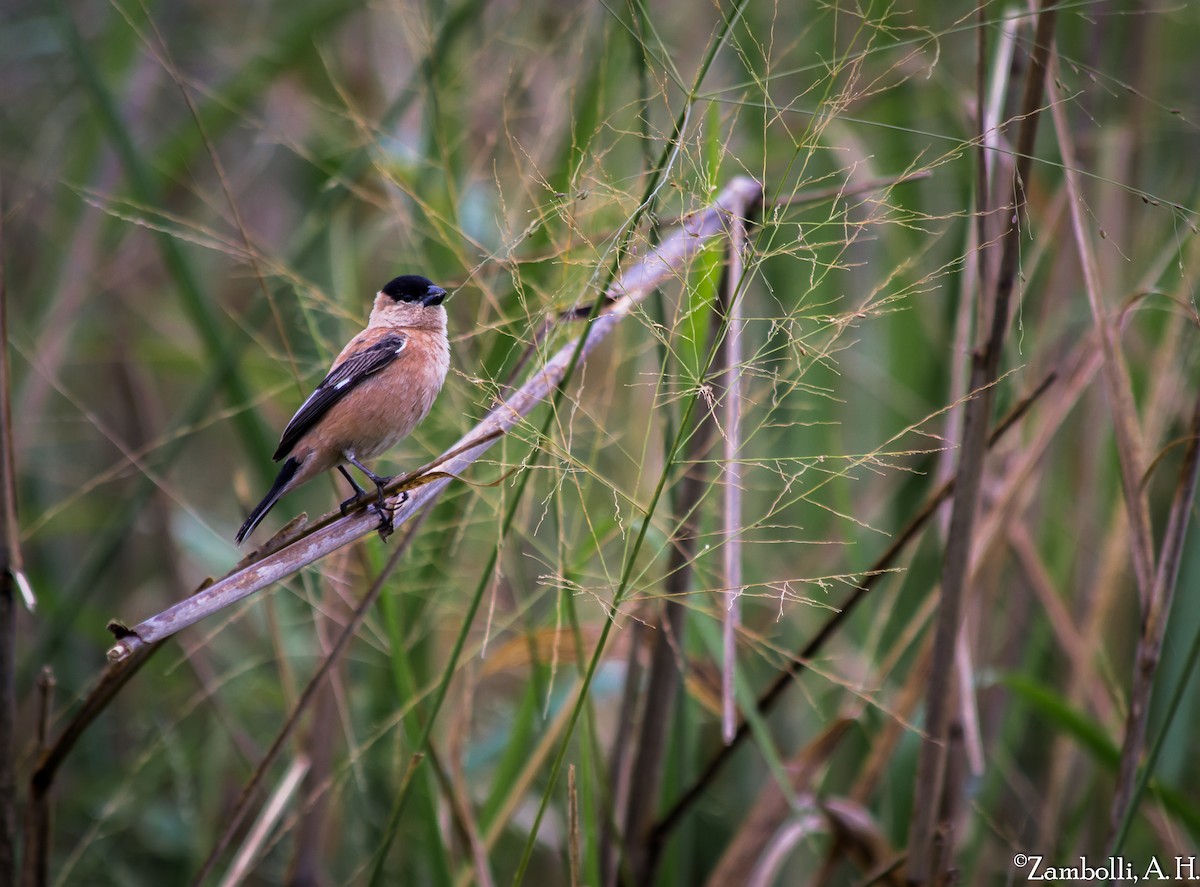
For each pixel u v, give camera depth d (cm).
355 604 919
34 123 1566
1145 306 922
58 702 1233
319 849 934
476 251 927
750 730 835
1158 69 1150
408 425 882
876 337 1195
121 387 1359
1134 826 1020
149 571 1405
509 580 1015
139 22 1155
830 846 909
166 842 1171
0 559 673
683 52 1164
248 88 1191
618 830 853
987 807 1020
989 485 993
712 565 896
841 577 698
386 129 1000
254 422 995
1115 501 1044
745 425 1040
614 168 947
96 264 1249
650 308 820
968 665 834
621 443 1005
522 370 805
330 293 1077
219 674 1221
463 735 864
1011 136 812
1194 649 703
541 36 1136
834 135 1091
